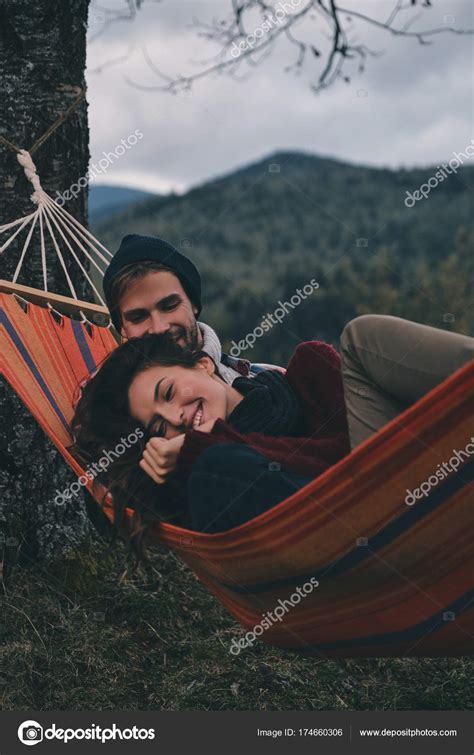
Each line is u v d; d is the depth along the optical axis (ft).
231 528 6.39
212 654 8.84
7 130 9.75
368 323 6.54
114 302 8.70
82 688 8.09
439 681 8.70
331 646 6.86
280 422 7.36
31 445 9.67
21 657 8.17
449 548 5.65
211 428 6.97
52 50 9.86
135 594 9.49
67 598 9.21
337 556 5.85
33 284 10.02
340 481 5.41
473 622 6.11
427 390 6.27
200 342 8.69
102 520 10.37
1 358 7.88
